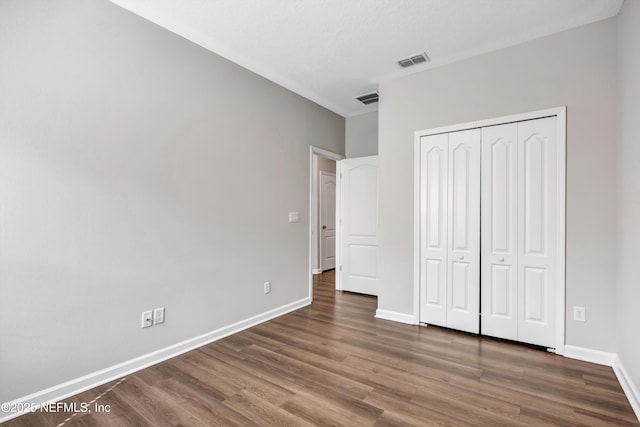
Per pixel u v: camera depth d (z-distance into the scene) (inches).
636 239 74.4
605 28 93.8
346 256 185.3
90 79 81.5
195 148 106.9
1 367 68.7
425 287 127.5
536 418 68.6
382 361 95.8
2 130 68.3
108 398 76.7
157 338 96.1
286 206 145.9
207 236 110.8
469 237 117.6
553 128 101.9
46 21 74.2
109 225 85.2
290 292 148.2
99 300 83.4
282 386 81.9
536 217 104.7
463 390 79.6
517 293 108.3
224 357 99.0
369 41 109.2
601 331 93.8
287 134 146.6
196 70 107.6
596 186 94.7
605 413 70.3
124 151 88.3
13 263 69.9
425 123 127.4
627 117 82.0
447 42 109.5
